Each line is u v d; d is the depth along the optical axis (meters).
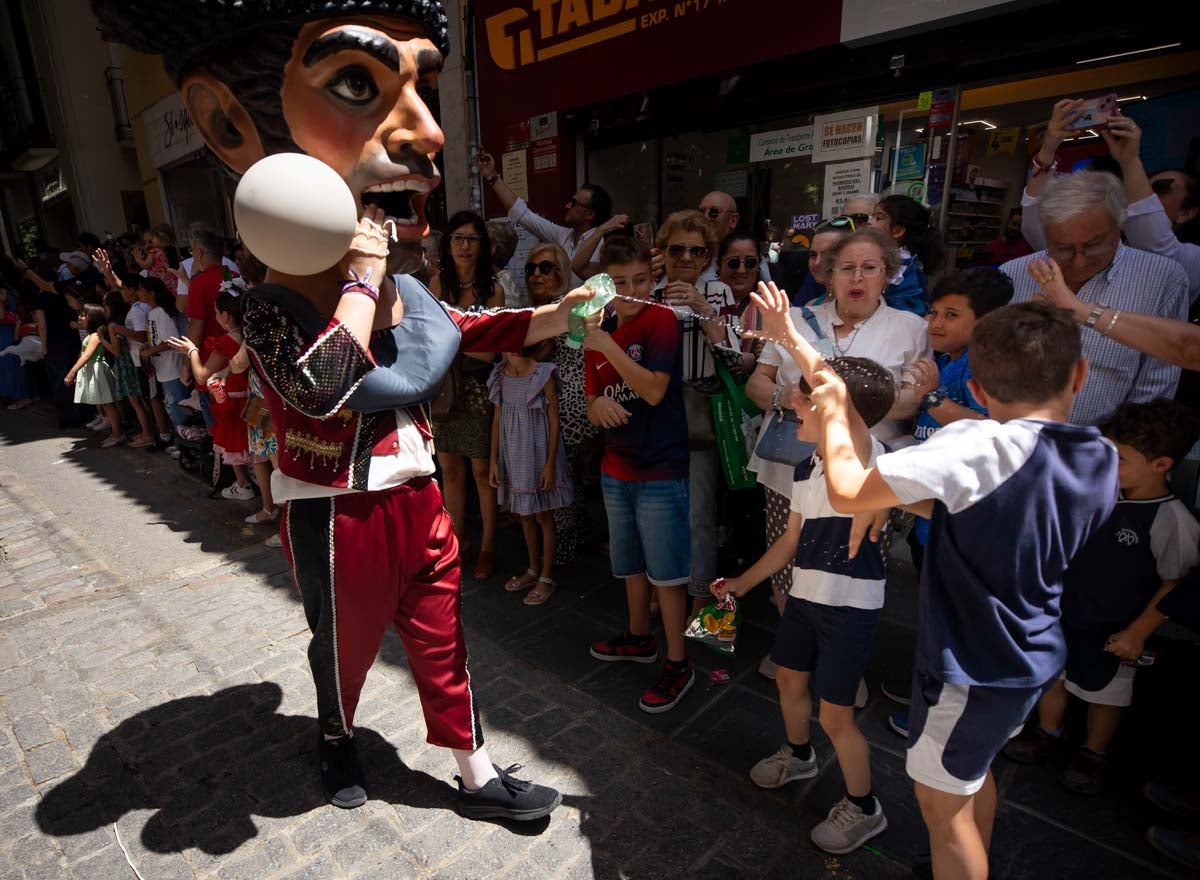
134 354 6.41
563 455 3.55
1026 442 1.46
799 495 2.07
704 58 4.43
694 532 3.12
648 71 4.77
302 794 2.38
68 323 7.70
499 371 3.48
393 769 2.48
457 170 6.50
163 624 3.49
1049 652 1.58
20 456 6.70
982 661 1.54
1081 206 2.19
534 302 3.56
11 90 14.67
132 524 4.85
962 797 1.62
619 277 2.62
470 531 4.50
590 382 2.76
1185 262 2.64
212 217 12.23
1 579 4.07
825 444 1.61
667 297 2.75
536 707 2.79
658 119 4.98
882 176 4.08
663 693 2.75
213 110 1.73
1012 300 2.63
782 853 2.09
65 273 9.41
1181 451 2.04
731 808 2.27
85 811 2.32
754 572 2.22
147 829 2.25
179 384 5.89
